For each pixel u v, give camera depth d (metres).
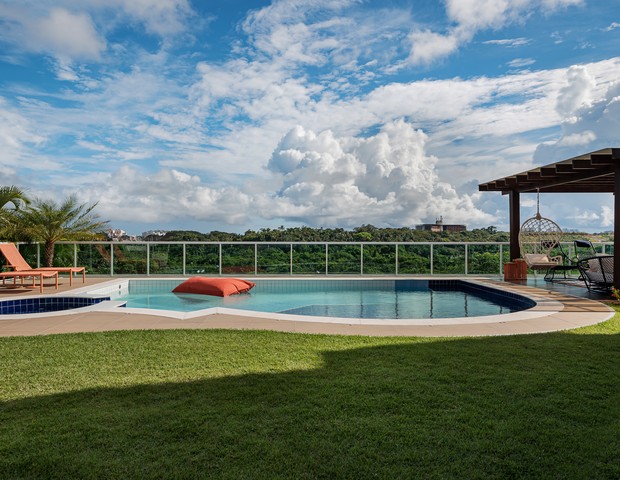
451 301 9.17
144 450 2.16
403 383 3.09
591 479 1.93
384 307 8.41
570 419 2.51
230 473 1.96
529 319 5.65
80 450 2.16
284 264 12.12
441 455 2.12
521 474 1.97
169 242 11.87
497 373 3.31
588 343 4.28
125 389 2.99
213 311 6.24
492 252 12.25
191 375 3.29
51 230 11.42
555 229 10.77
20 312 7.72
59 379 3.21
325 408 2.65
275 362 3.62
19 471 1.99
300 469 2.00
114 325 5.29
